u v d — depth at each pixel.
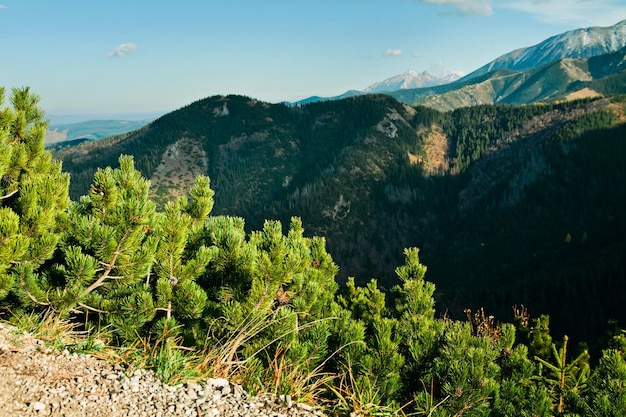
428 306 6.61
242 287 5.64
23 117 5.94
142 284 5.52
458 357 4.79
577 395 5.04
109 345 4.94
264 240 5.67
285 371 4.68
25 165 5.77
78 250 4.79
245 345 5.14
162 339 4.88
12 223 4.49
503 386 5.20
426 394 4.58
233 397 4.08
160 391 3.90
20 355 4.02
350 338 5.11
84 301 5.11
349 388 4.88
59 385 3.67
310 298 5.84
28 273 4.70
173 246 5.14
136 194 5.47
